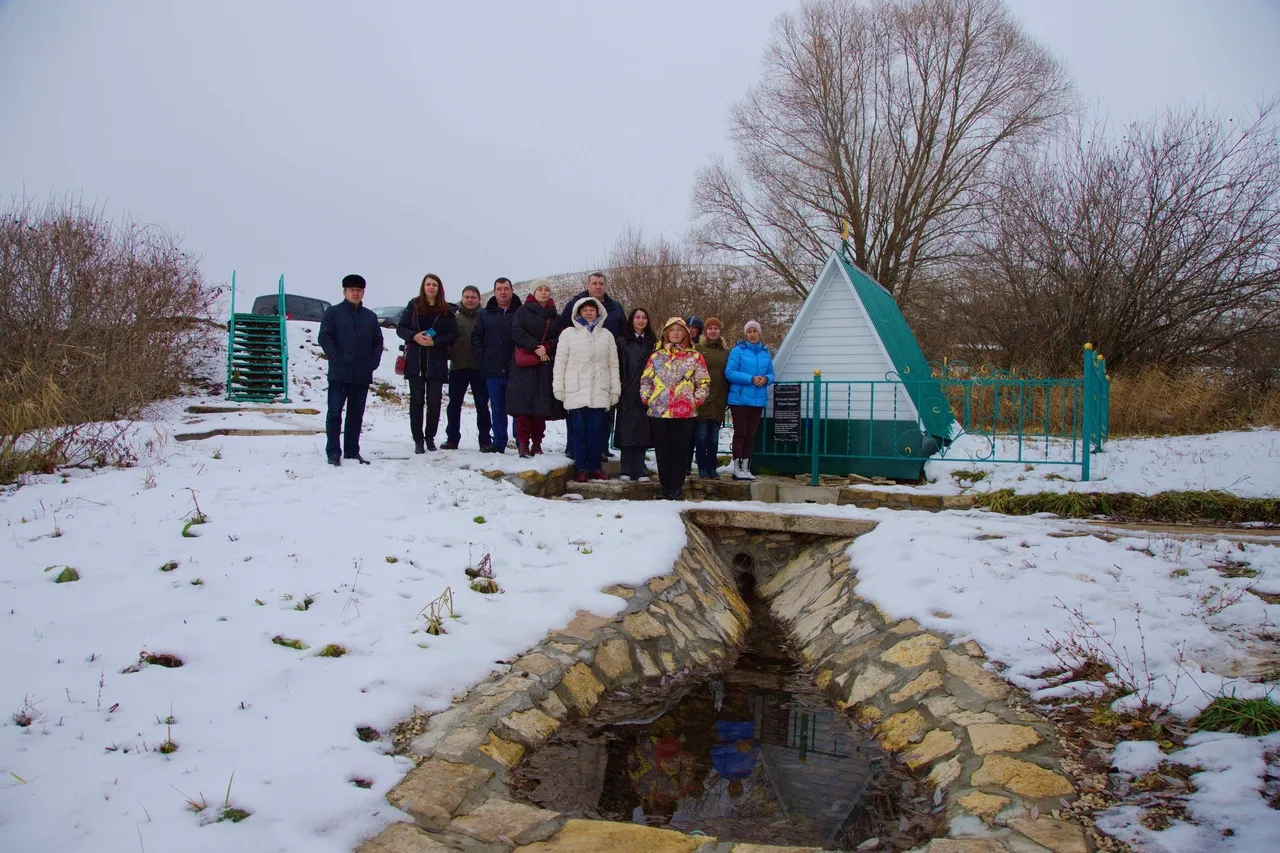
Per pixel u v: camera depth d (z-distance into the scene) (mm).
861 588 6559
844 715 5164
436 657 4766
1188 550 6211
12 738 3512
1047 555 6309
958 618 5496
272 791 3336
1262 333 15211
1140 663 4527
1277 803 3217
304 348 20109
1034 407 13867
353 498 7301
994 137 26000
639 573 6531
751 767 4391
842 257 10219
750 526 8125
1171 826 3217
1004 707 4402
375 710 4137
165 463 8164
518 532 7074
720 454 11492
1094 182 16938
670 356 8719
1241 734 3729
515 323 8914
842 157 27047
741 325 25766
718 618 6777
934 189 26922
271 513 6637
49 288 12820
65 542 5723
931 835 3605
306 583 5496
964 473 9727
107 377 11562
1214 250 15734
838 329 10258
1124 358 16625
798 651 6453
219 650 4516
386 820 3334
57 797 3145
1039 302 17750
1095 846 3191
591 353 8812
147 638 4531
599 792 4020
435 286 9266
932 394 10383
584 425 8977
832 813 3887
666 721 5012
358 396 8664
